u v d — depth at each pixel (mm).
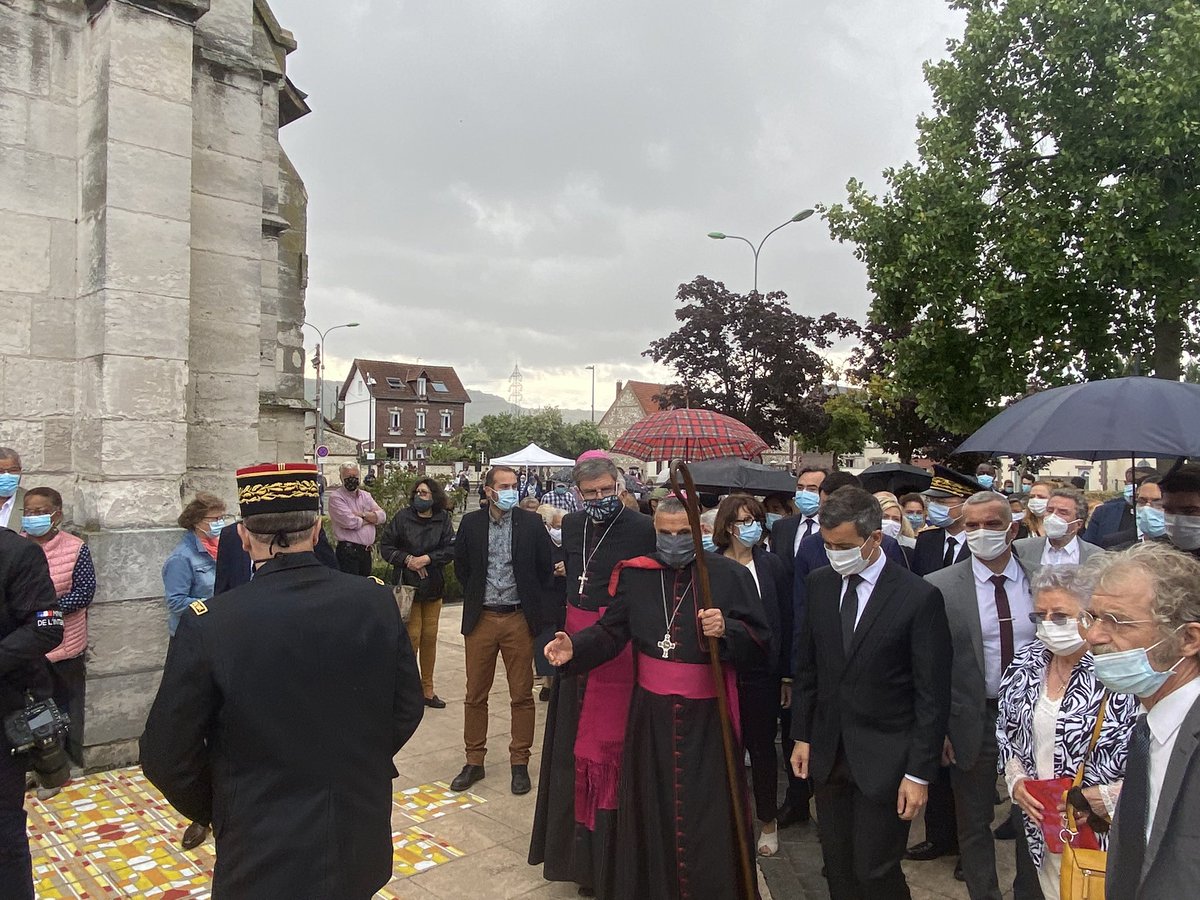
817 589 3398
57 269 5207
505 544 5031
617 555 4180
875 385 16984
